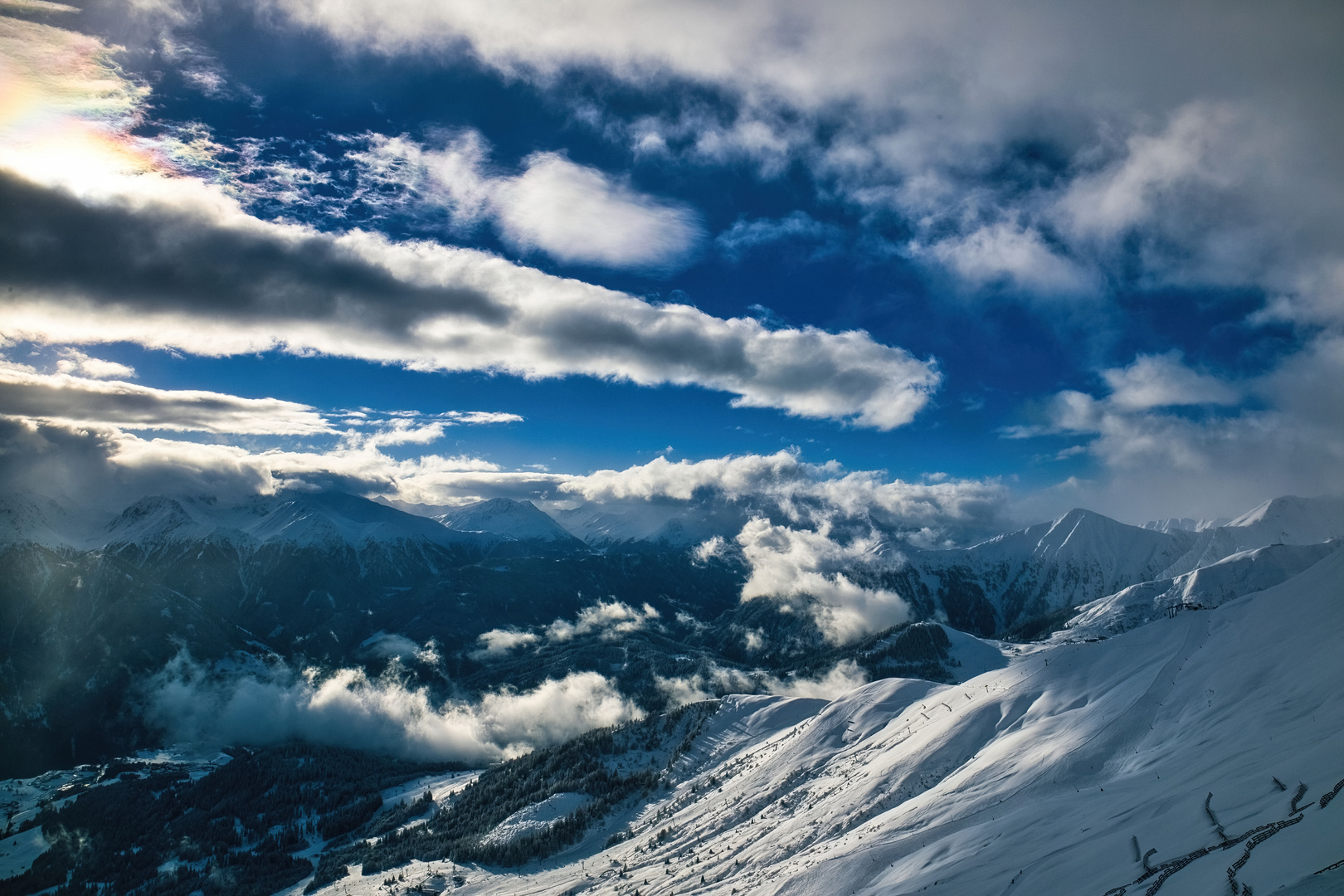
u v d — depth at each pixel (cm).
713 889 11519
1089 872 6047
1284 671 8925
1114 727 10181
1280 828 5091
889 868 8731
